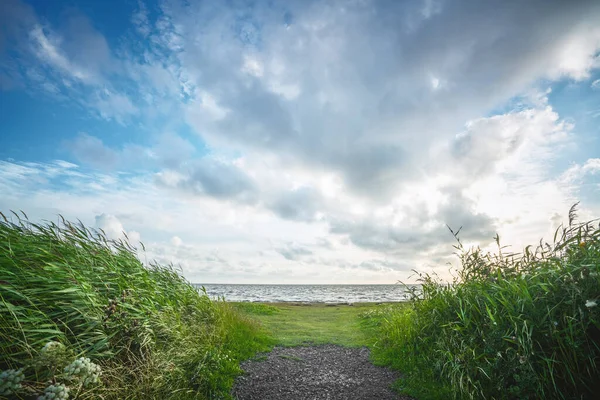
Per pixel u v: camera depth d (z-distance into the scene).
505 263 6.92
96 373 4.02
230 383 5.98
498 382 4.81
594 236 5.58
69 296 4.97
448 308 6.82
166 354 5.61
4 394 3.39
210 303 9.69
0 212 5.68
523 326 4.82
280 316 14.71
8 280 4.67
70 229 6.59
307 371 7.02
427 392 5.60
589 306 4.32
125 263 7.61
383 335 8.98
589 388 4.27
